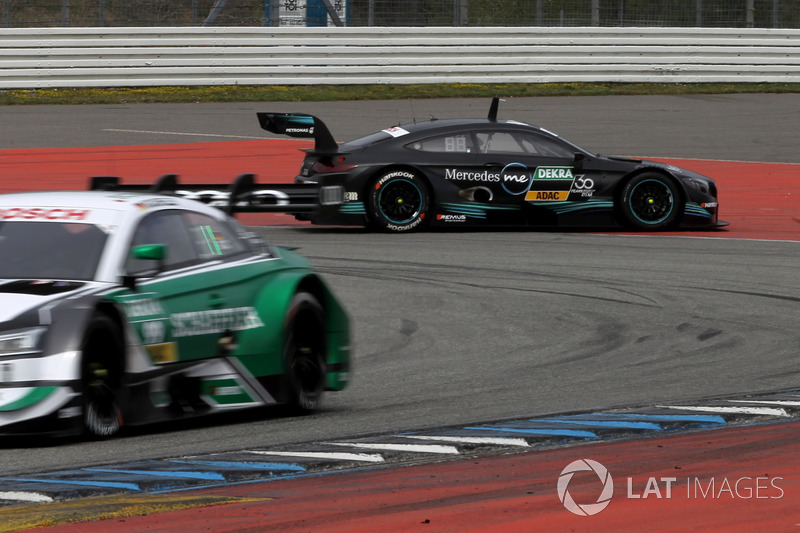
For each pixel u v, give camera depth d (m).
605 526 14.34
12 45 97.69
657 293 38.44
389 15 108.50
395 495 15.87
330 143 51.59
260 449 19.45
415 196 52.28
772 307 36.12
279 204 28.94
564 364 28.89
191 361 21.25
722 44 110.00
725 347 30.56
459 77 106.75
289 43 103.75
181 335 21.06
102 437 19.77
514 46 106.94
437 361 29.66
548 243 49.28
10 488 16.22
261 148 79.69
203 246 22.55
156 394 20.66
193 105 97.12
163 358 20.70
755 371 27.48
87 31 99.38
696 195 53.09
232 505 15.34
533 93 104.62
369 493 15.99
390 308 36.59
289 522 14.45
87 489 16.08
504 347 31.20
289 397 22.92
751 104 101.31
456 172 52.31
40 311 19.00
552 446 19.33
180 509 15.12
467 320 34.75
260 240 24.28
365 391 26.19
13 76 98.06
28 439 19.53
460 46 106.38
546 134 53.47
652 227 53.06
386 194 52.00
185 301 21.25
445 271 42.66
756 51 110.38
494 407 23.59
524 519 14.62
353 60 104.94
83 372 19.11
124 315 19.98
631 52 108.69
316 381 23.86
